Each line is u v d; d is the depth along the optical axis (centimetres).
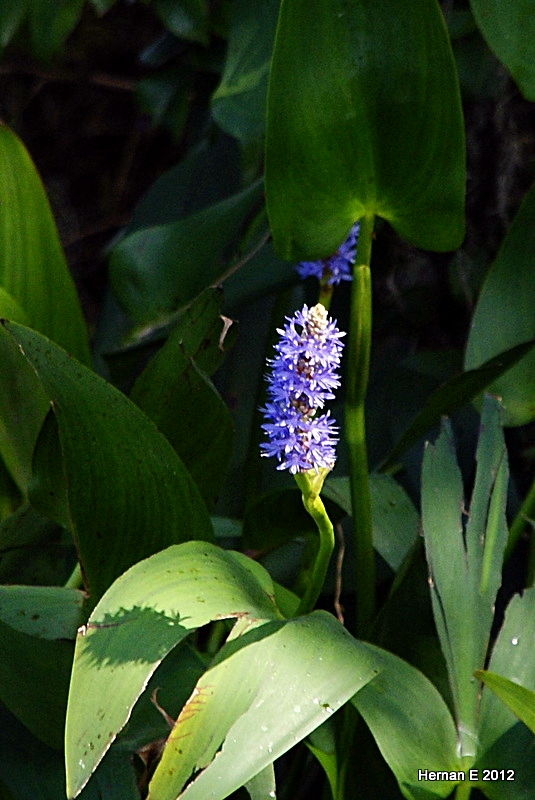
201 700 132
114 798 143
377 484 158
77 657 132
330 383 133
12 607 144
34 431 158
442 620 143
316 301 175
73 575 155
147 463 143
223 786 131
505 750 142
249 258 163
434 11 141
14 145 158
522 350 151
